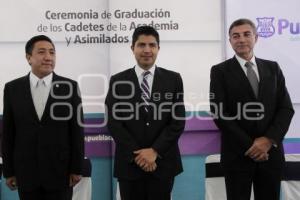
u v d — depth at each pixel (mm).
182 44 3412
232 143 2727
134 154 2592
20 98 2625
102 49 3393
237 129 2691
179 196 3496
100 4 3369
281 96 2799
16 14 3320
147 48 2713
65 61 3373
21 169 2594
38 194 2656
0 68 3330
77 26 3369
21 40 3332
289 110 2750
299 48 3465
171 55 3408
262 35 3443
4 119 2672
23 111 2600
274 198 2727
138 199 2678
